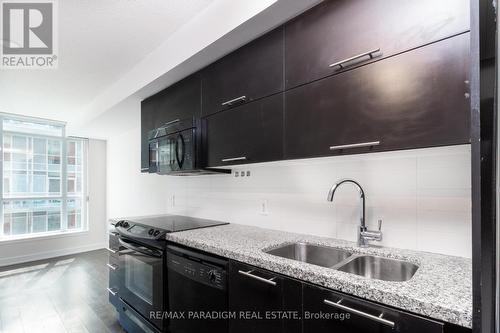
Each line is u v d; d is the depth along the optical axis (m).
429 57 1.01
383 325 0.88
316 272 1.06
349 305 0.96
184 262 1.69
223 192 2.49
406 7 1.07
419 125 1.03
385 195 1.50
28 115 4.03
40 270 3.77
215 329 1.47
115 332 2.29
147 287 2.01
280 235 1.82
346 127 1.22
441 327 0.78
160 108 2.41
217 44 1.65
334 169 1.72
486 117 0.66
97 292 3.06
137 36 1.93
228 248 1.46
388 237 1.48
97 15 1.67
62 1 1.53
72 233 4.64
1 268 3.84
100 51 2.12
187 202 2.96
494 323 0.65
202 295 1.56
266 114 1.55
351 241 1.63
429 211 1.36
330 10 1.29
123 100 2.65
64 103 3.43
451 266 1.13
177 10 1.66
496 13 0.66
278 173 2.03
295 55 1.42
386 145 1.11
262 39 1.58
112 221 2.62
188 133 2.06
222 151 1.82
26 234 4.26
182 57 1.86
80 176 4.86
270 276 1.21
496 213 0.65
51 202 4.52
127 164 4.29
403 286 0.92
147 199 3.74
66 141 4.67
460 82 0.94
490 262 0.65
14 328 2.32
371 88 1.15
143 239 2.04
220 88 1.84
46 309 2.66
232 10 1.50
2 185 4.03
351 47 1.21
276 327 1.18
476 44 0.68
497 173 0.65
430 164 1.36
